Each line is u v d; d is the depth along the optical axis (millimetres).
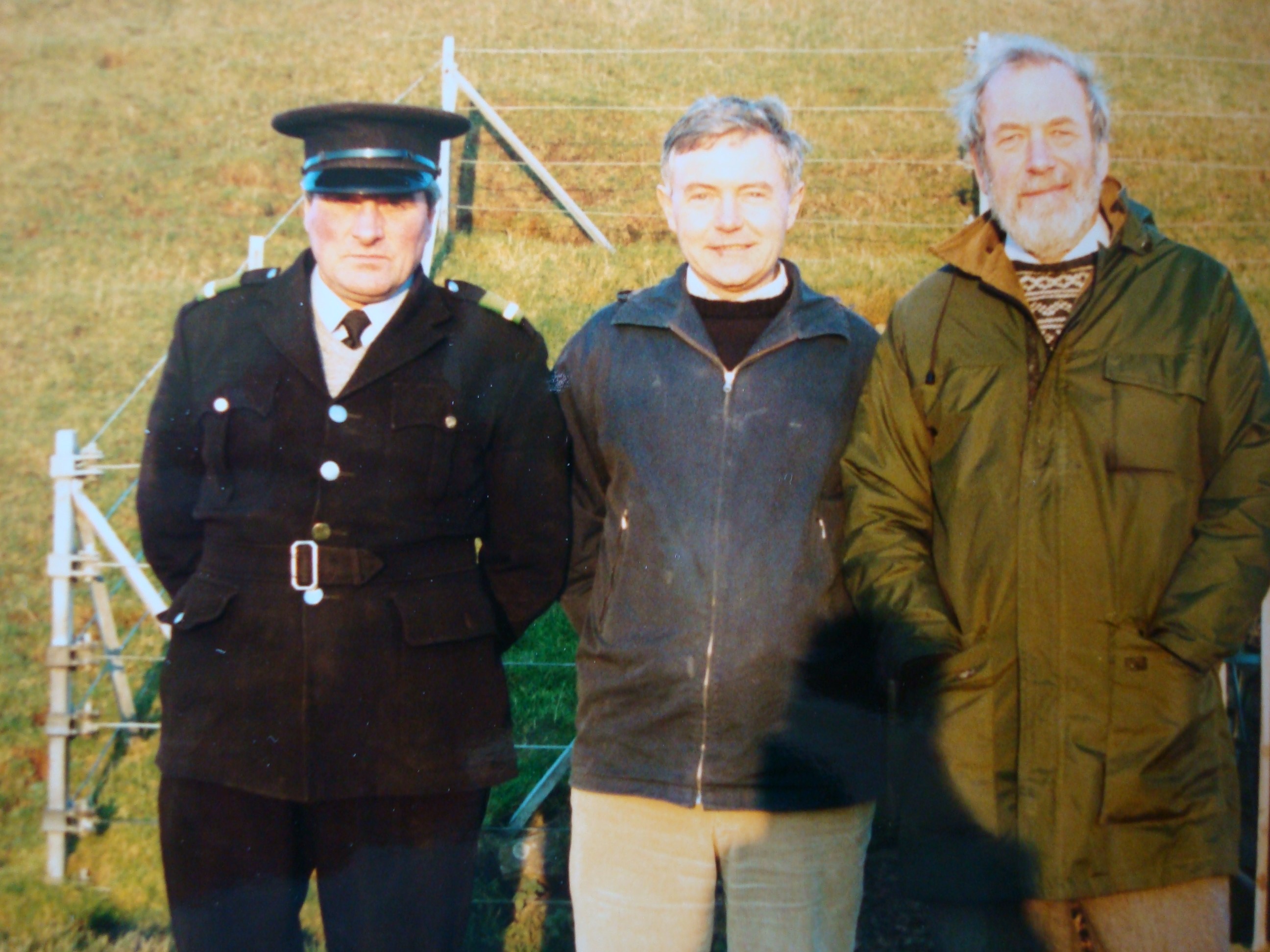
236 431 1756
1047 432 1612
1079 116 1630
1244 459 1562
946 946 1747
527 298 2568
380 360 1775
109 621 2551
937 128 2570
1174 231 2529
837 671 1708
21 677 2645
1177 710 1591
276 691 1742
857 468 1712
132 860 2432
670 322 1758
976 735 1653
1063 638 1605
